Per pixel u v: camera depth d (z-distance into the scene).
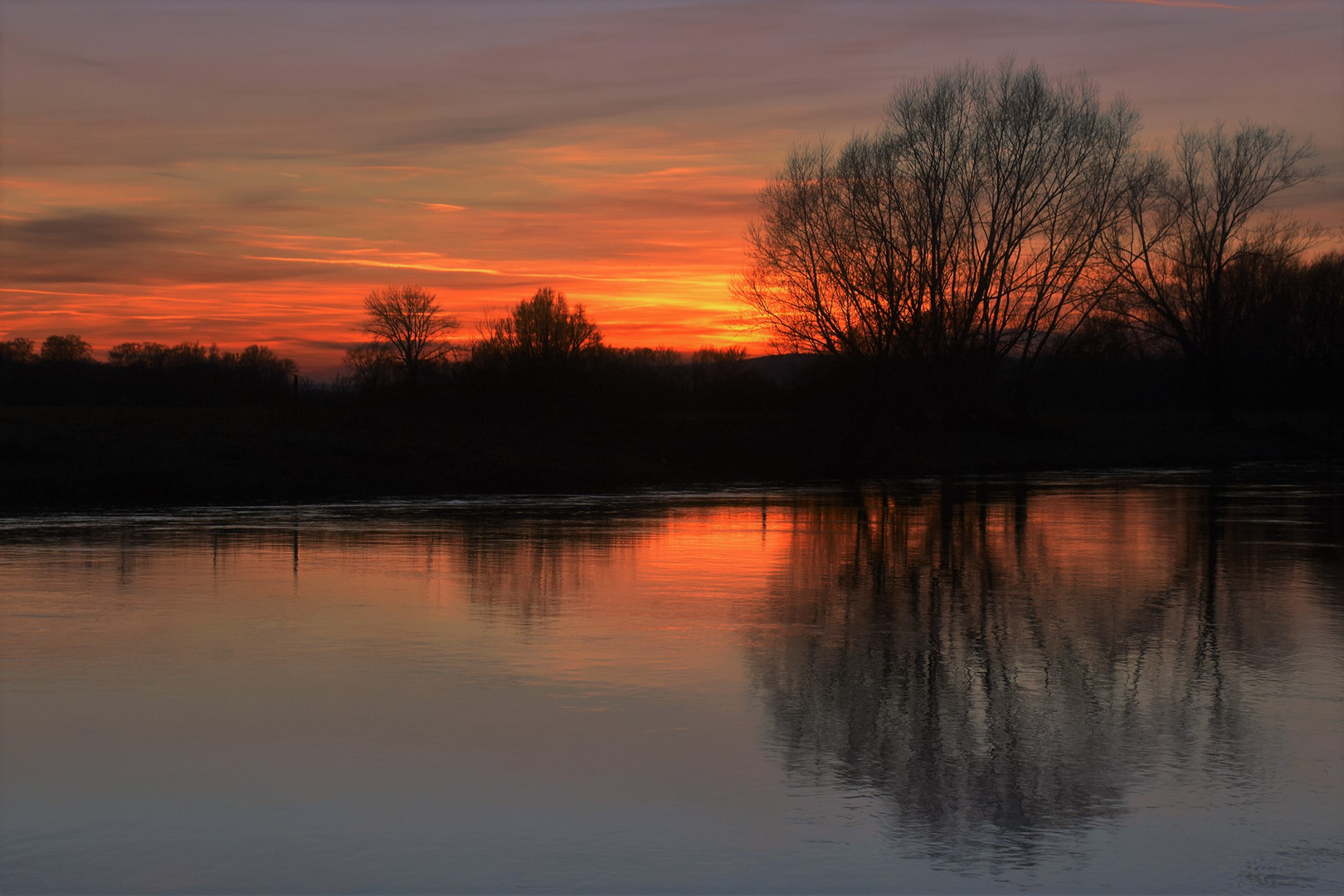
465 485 35.81
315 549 18.48
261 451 35.50
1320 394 77.69
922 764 7.22
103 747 7.52
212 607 12.76
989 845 5.93
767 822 6.23
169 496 30.20
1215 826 6.18
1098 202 51.84
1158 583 14.93
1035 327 53.62
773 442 46.09
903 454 48.06
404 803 6.51
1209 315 67.56
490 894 5.38
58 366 83.69
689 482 39.22
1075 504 29.33
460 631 11.44
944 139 50.47
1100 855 5.81
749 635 11.24
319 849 5.89
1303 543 19.81
